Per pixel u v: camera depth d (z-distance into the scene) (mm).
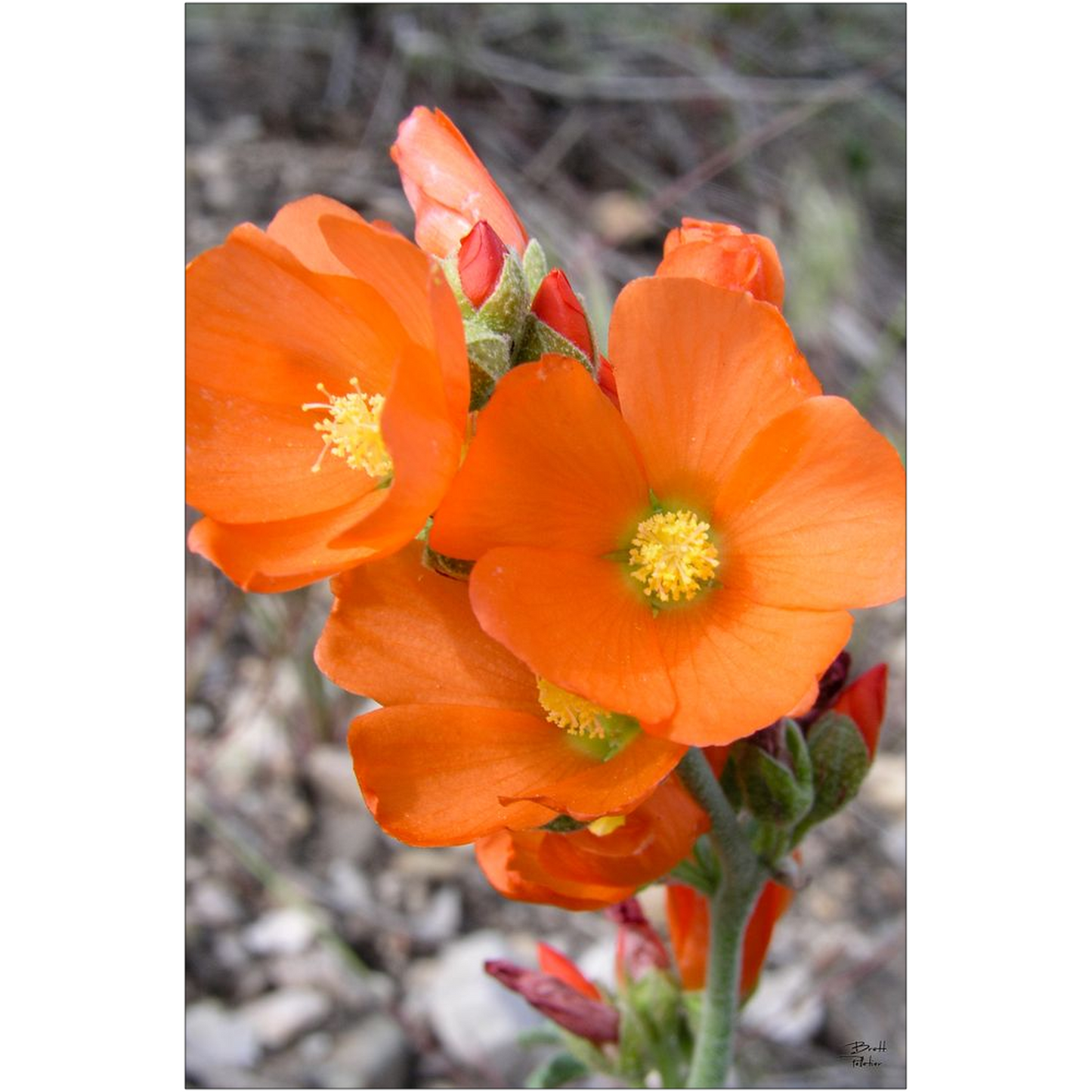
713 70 373
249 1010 219
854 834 259
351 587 118
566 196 343
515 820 112
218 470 114
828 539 107
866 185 363
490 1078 213
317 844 246
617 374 110
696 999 149
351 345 116
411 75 358
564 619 106
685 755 122
